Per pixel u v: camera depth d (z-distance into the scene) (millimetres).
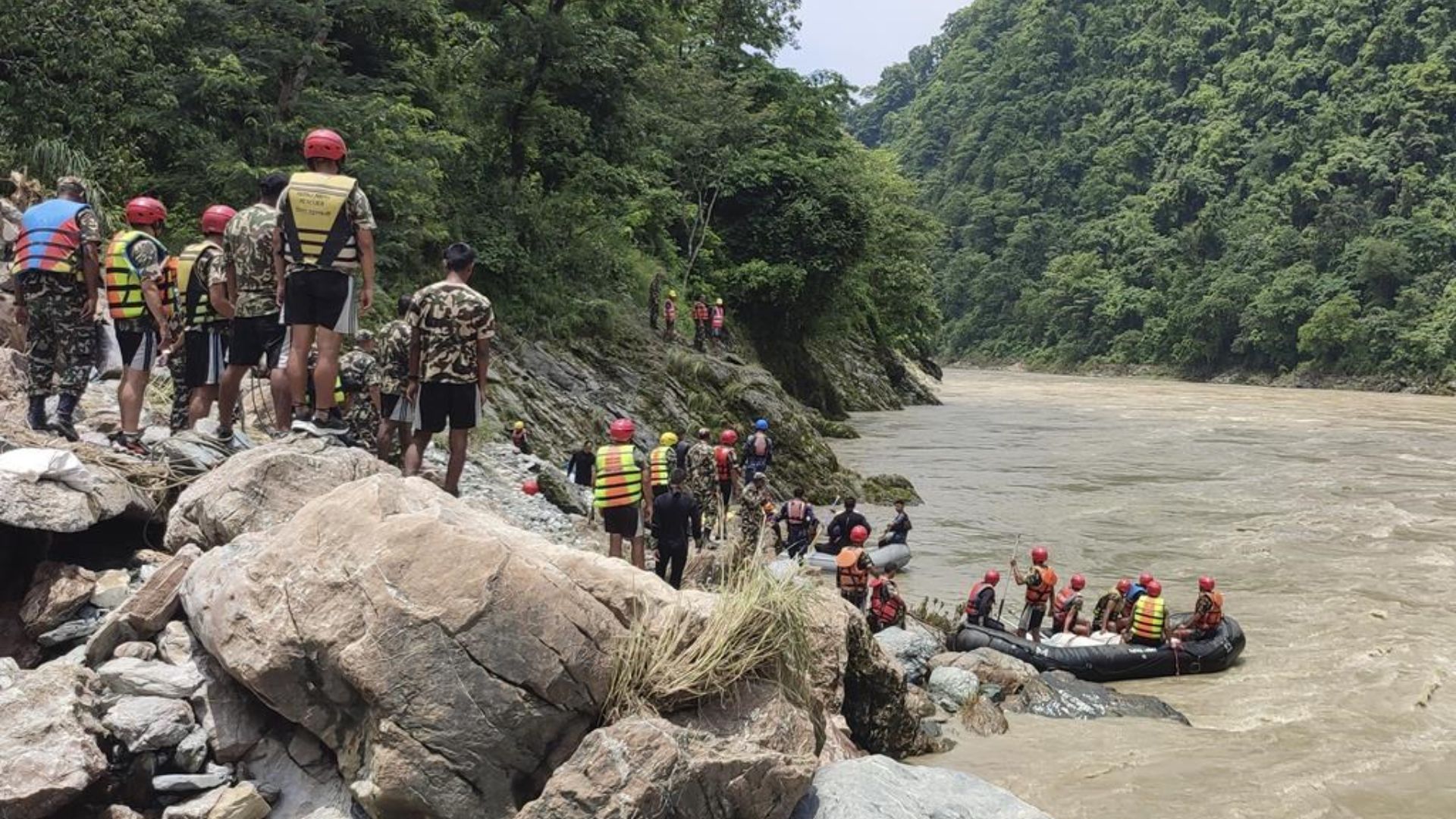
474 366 7578
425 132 20812
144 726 4574
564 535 11727
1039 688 10742
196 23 17391
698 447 14312
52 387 8125
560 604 4617
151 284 7340
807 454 24344
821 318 44000
